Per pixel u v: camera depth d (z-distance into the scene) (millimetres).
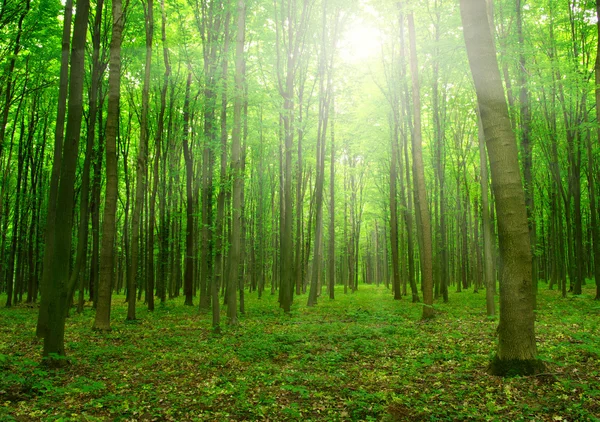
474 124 23562
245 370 7730
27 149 23469
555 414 4785
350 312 16438
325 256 47688
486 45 6430
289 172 18406
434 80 20453
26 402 5891
